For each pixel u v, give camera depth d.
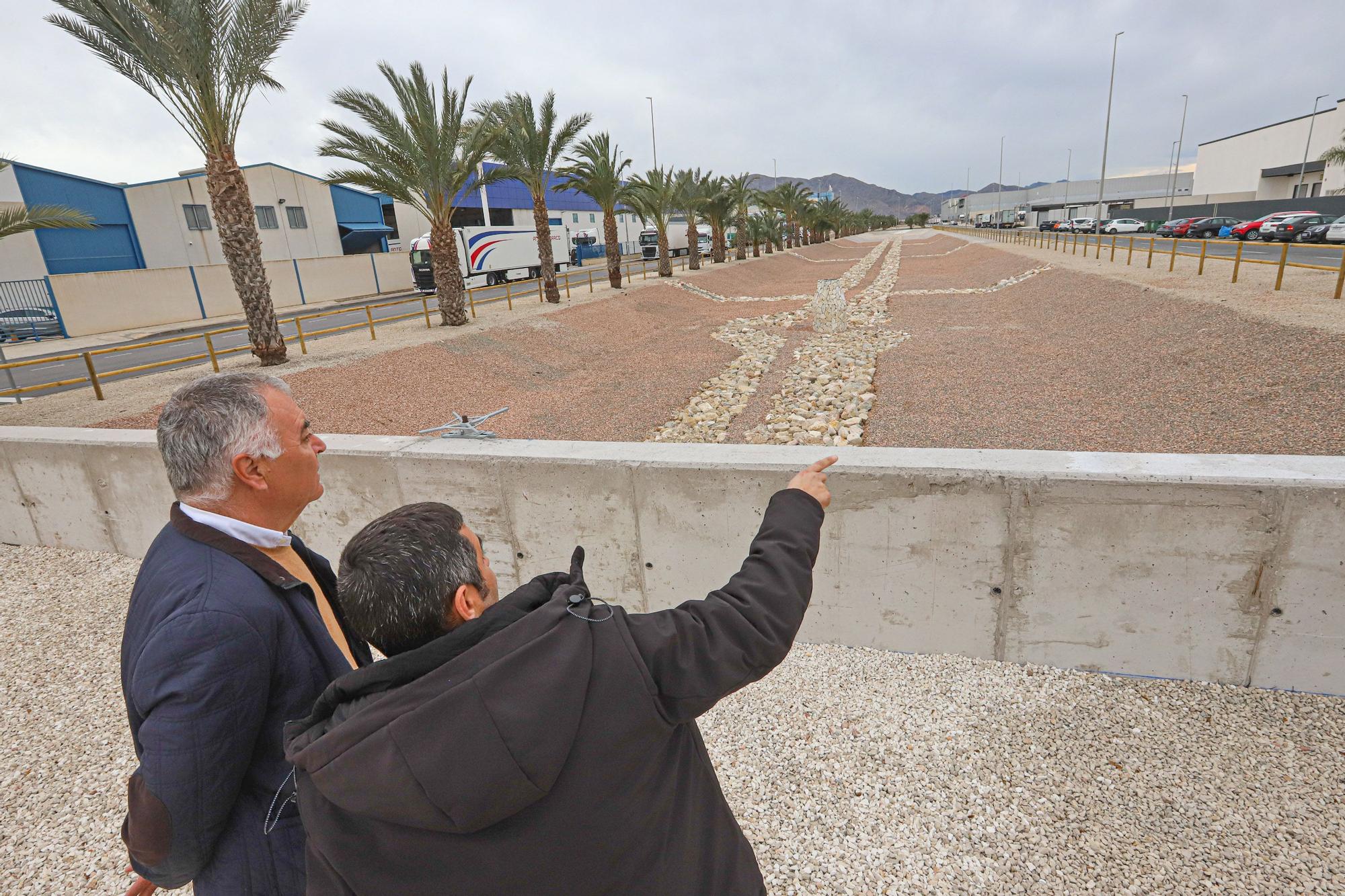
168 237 32.31
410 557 1.01
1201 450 7.14
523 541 3.86
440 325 19.00
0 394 11.71
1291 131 59.38
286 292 33.19
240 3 11.23
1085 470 2.88
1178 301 13.06
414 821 0.90
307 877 1.05
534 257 38.84
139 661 1.16
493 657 0.91
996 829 2.36
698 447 3.65
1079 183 91.38
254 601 1.24
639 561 3.66
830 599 3.41
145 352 20.39
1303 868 2.12
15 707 3.52
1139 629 3.00
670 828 1.06
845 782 2.62
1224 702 2.86
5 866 2.55
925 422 9.49
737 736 2.90
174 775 1.11
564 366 16.64
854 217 115.44
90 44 10.63
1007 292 21.59
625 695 0.96
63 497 5.29
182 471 1.32
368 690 0.96
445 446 3.98
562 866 0.95
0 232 11.59
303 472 1.47
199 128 12.16
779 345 17.69
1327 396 7.59
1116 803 2.41
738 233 45.81
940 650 3.32
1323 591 2.72
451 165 17.53
